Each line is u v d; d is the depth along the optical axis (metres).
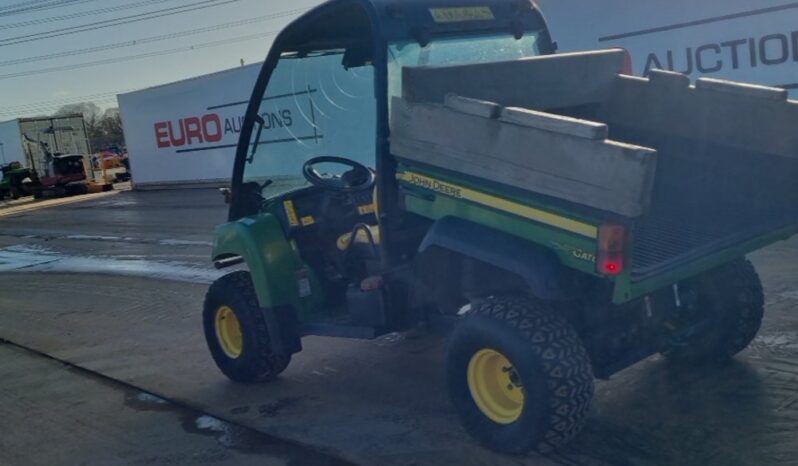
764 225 4.25
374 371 5.43
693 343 4.72
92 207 23.33
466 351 3.92
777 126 4.19
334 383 5.29
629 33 11.82
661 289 3.99
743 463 3.62
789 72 10.25
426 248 4.01
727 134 4.45
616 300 3.38
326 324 4.85
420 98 4.03
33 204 29.02
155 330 7.32
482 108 3.65
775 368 4.62
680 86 4.66
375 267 4.69
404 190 4.22
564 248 3.51
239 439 4.58
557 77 4.64
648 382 4.62
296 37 4.73
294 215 5.08
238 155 5.15
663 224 4.40
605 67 4.97
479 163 3.73
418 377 5.22
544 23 5.05
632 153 3.11
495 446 3.88
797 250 7.32
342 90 5.22
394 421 4.55
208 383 5.62
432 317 4.42
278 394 5.22
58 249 14.42
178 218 16.38
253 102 4.98
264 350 5.18
